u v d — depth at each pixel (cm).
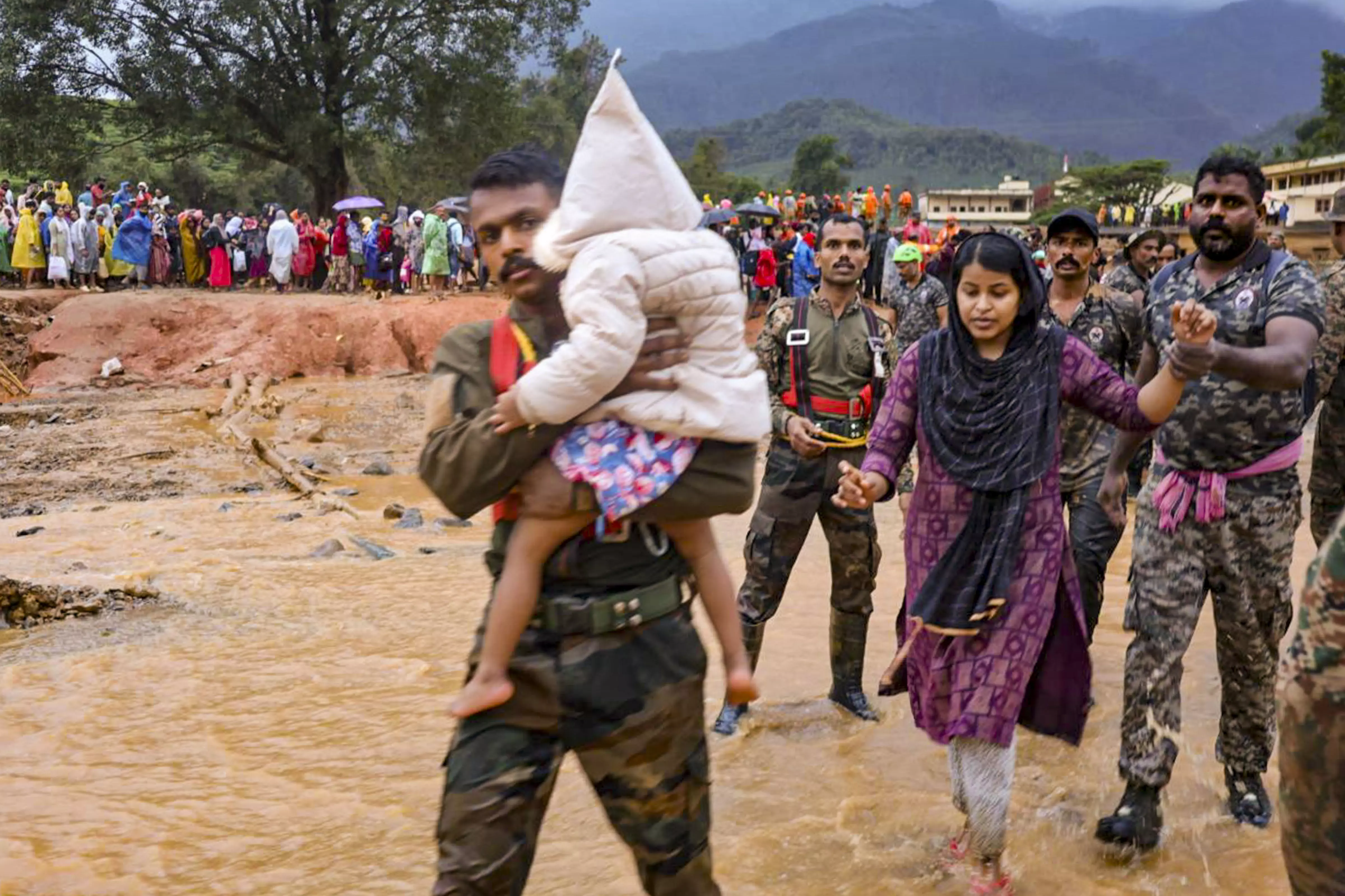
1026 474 366
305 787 453
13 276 2591
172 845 405
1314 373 462
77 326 2252
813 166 16350
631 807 274
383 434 1669
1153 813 401
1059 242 557
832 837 411
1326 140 8206
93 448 1462
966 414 374
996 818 361
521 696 264
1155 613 411
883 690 403
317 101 3744
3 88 3500
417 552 921
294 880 381
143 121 3728
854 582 528
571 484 256
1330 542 174
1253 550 409
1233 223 405
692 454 262
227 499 1220
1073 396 376
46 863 392
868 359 511
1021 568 368
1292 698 178
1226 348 362
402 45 3812
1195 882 377
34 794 447
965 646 370
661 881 279
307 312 2262
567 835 414
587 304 245
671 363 257
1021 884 377
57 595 706
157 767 474
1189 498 409
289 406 1814
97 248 2503
